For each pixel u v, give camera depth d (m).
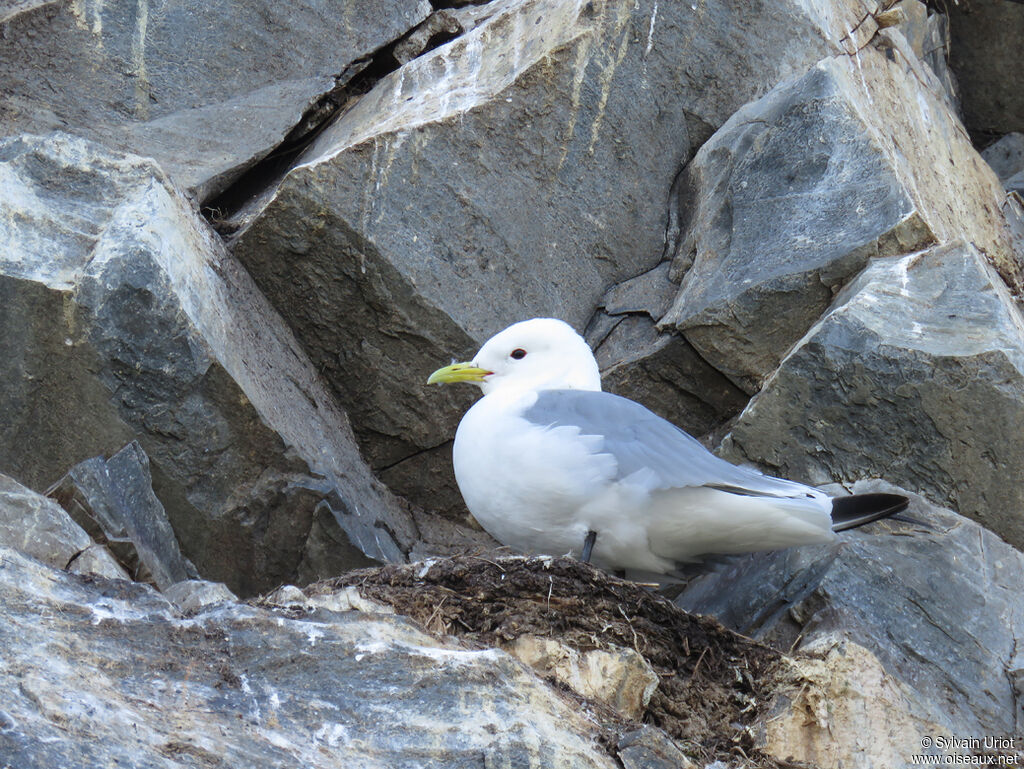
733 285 12.70
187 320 11.05
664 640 9.38
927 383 11.47
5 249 10.98
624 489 10.02
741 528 10.06
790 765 8.85
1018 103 19.25
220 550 11.52
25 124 13.82
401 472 13.42
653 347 13.05
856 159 13.15
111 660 7.59
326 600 9.27
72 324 10.84
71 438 11.05
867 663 9.31
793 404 11.81
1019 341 11.60
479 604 9.26
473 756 7.61
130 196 11.80
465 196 13.27
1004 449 11.37
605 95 13.87
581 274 13.77
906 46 16.48
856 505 10.38
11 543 9.23
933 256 12.31
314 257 12.86
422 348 13.06
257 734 7.44
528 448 10.18
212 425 11.23
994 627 10.21
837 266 12.52
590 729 8.12
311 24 15.07
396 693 7.88
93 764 6.74
